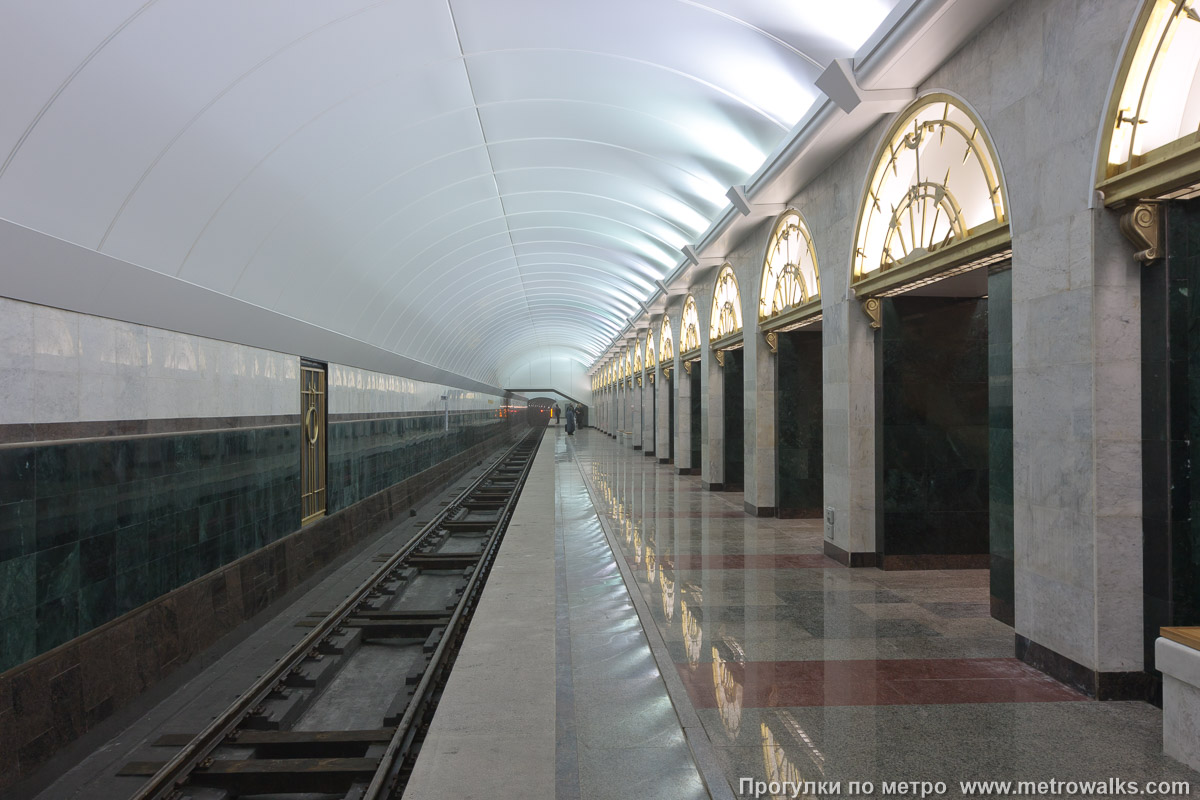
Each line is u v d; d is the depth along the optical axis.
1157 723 4.66
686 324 22.00
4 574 5.06
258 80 7.00
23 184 5.16
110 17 5.05
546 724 4.38
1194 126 4.50
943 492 9.38
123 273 6.41
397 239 14.64
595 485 20.05
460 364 34.59
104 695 6.13
